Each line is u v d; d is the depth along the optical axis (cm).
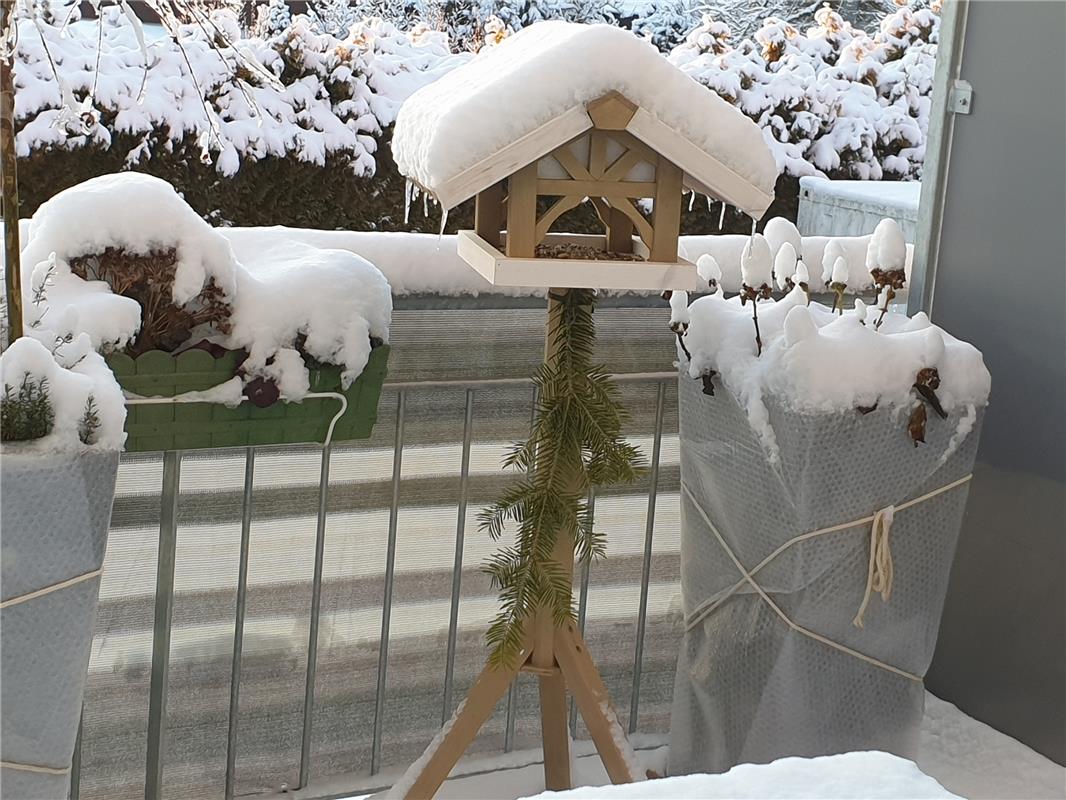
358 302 182
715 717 211
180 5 183
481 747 238
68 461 145
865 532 191
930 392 186
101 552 153
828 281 204
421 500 238
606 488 253
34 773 154
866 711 203
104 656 209
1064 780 216
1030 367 220
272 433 182
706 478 206
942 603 203
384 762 235
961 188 231
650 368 262
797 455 184
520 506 179
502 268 159
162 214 168
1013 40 217
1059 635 219
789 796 96
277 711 225
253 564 221
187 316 173
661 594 258
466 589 243
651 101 157
